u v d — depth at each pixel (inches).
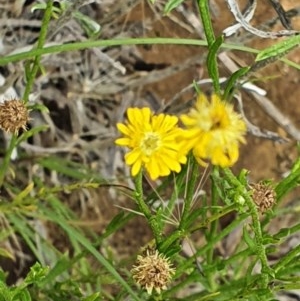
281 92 13.2
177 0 7.7
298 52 13.1
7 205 10.4
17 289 7.2
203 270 9.0
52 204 11.5
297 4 12.0
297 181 7.6
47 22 8.5
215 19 12.0
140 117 7.0
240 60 11.7
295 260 8.1
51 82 12.6
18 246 11.9
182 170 8.2
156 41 8.9
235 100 13.1
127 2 11.2
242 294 8.2
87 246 9.1
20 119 8.1
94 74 12.6
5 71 11.5
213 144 6.4
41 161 12.1
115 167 13.0
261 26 10.8
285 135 13.6
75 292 9.7
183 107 11.6
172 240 7.7
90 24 10.0
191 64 12.1
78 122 12.9
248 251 8.6
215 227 9.3
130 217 8.9
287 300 12.9
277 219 13.8
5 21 11.5
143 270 7.4
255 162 13.7
